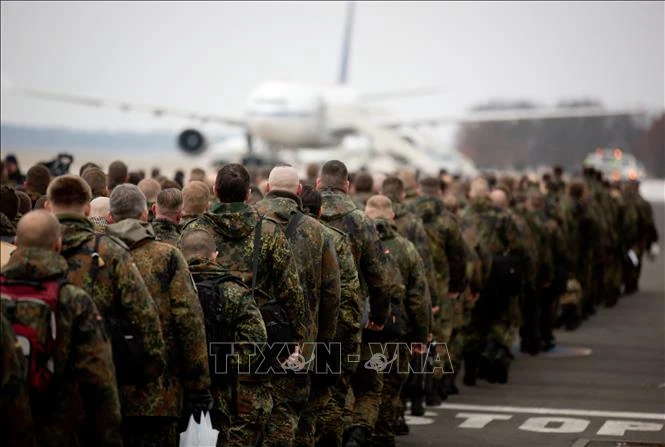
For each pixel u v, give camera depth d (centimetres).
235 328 1684
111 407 1370
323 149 15100
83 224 1508
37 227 1367
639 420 2720
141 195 1664
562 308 4362
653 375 3409
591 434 2544
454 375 3028
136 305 1487
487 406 2903
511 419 2728
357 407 2222
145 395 1558
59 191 1504
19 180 3766
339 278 1961
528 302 3716
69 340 1362
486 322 3203
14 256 1365
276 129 14225
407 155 14950
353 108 14975
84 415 1418
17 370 1273
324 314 1961
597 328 4484
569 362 3647
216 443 1658
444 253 2816
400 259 2353
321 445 2131
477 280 3019
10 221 1739
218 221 1798
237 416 1744
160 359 1498
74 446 1408
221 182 1805
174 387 1578
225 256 1797
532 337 3766
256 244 1802
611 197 5131
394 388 2330
